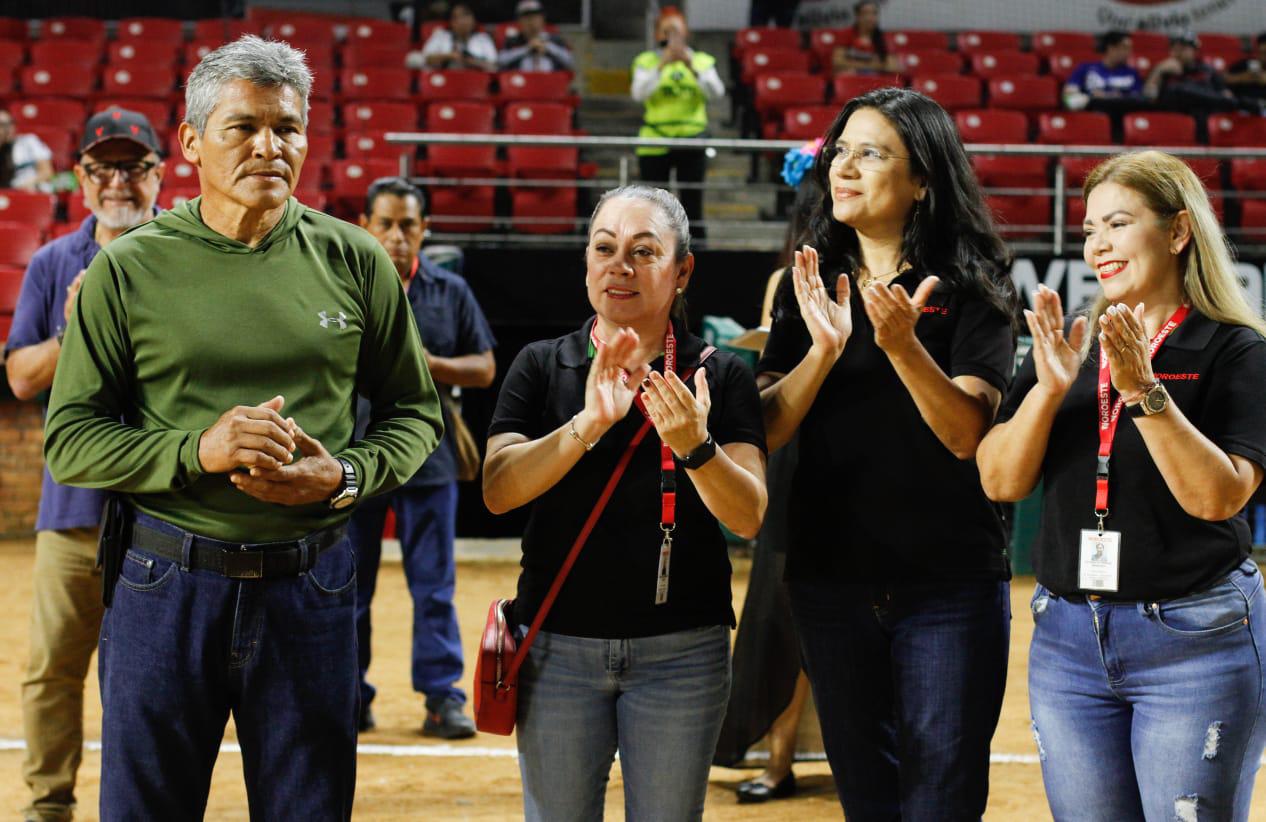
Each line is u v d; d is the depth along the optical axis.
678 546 2.21
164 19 13.36
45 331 3.31
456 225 9.45
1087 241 2.33
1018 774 3.95
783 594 3.60
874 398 2.46
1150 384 2.06
